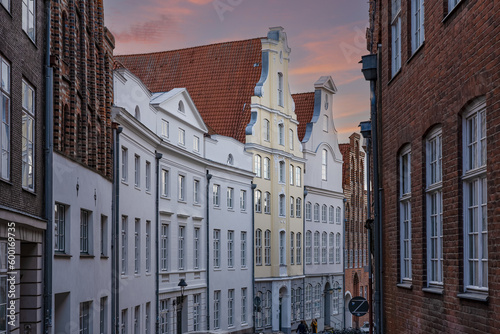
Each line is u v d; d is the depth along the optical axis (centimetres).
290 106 5553
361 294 7125
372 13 1858
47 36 2006
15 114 1697
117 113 2827
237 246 4684
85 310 2444
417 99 1255
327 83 6272
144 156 3316
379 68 1653
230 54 5412
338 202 6519
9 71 1650
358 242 7075
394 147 1464
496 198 867
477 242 979
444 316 1101
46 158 1978
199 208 4122
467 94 965
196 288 4047
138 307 3188
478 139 963
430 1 1167
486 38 893
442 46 1090
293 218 5544
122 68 2955
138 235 3231
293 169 5588
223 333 3225
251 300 4862
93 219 2527
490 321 898
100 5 2697
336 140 6481
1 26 1569
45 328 1942
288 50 5516
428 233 1234
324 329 5750
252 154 4931
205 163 4156
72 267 2244
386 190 1565
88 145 2573
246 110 5141
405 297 1376
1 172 1581
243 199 4819
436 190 1182
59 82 2134
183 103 3819
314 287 5962
